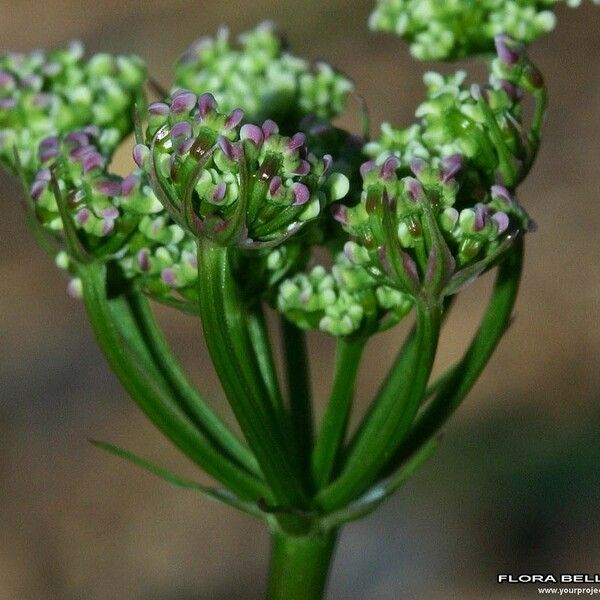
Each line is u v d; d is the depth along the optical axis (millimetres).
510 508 357
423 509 363
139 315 210
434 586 346
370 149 206
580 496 354
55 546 377
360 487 207
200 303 198
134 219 203
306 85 221
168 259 204
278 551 211
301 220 196
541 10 216
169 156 195
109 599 366
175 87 222
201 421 210
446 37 216
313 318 207
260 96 221
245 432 203
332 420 209
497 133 203
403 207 199
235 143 194
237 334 204
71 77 217
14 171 214
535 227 203
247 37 225
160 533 376
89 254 204
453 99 204
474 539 354
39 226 210
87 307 206
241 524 376
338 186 199
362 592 349
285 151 195
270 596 212
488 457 368
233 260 205
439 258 198
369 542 360
